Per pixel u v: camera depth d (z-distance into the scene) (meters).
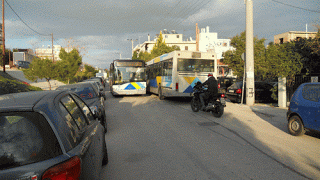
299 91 6.56
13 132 2.03
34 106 2.16
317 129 5.81
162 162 4.65
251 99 13.15
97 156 2.94
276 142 5.96
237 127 7.74
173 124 8.32
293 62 11.33
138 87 18.91
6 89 11.92
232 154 5.06
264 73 13.12
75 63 30.98
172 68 13.77
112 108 12.98
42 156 1.95
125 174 4.09
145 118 9.62
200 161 4.66
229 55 20.66
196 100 10.87
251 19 13.23
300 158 4.79
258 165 4.42
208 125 8.09
